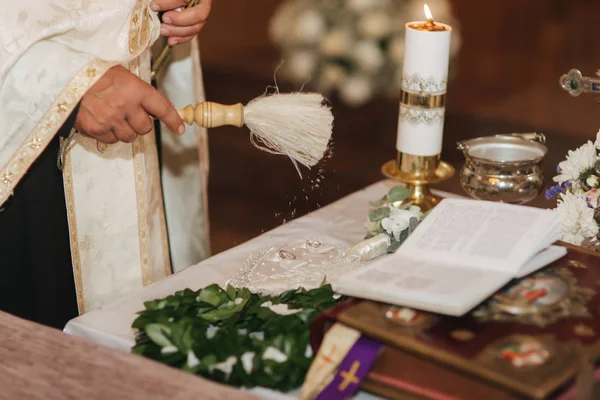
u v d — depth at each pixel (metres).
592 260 2.43
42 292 2.96
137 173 2.97
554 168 5.15
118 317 2.50
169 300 2.46
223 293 2.46
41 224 2.92
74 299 3.01
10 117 2.66
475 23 7.97
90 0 2.72
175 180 3.21
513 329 2.27
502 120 6.00
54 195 2.92
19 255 2.93
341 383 2.29
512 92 6.58
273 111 2.60
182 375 2.30
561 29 7.85
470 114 6.12
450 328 2.27
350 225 2.85
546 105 6.31
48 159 2.88
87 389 2.28
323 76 4.99
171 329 2.38
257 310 2.42
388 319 2.29
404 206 2.68
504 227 2.46
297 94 2.61
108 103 2.63
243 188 5.14
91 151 2.89
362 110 6.33
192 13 2.85
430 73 2.72
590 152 2.60
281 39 5.05
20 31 2.64
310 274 2.56
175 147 3.17
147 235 3.02
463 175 2.79
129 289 3.02
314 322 2.32
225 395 2.27
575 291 2.34
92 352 2.35
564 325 2.27
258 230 4.57
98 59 2.64
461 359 2.22
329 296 2.45
